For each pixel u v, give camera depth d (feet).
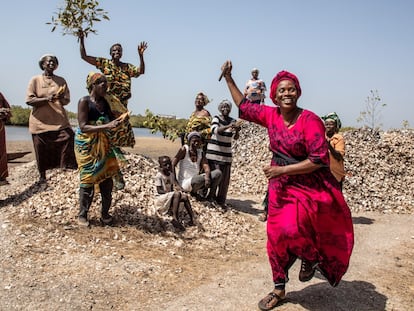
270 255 13.35
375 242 21.85
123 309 13.26
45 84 23.65
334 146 21.91
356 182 31.96
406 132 40.37
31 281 14.39
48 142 23.66
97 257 16.60
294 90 12.73
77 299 13.51
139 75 25.07
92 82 18.57
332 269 13.06
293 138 12.66
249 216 25.67
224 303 13.92
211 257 18.19
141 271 15.74
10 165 40.65
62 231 18.61
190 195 24.58
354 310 13.89
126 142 19.90
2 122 22.15
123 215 20.83
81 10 22.22
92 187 19.22
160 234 19.81
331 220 12.87
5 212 20.52
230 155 25.62
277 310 13.50
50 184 22.81
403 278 16.90
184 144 26.07
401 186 32.73
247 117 14.14
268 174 12.65
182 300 14.01
